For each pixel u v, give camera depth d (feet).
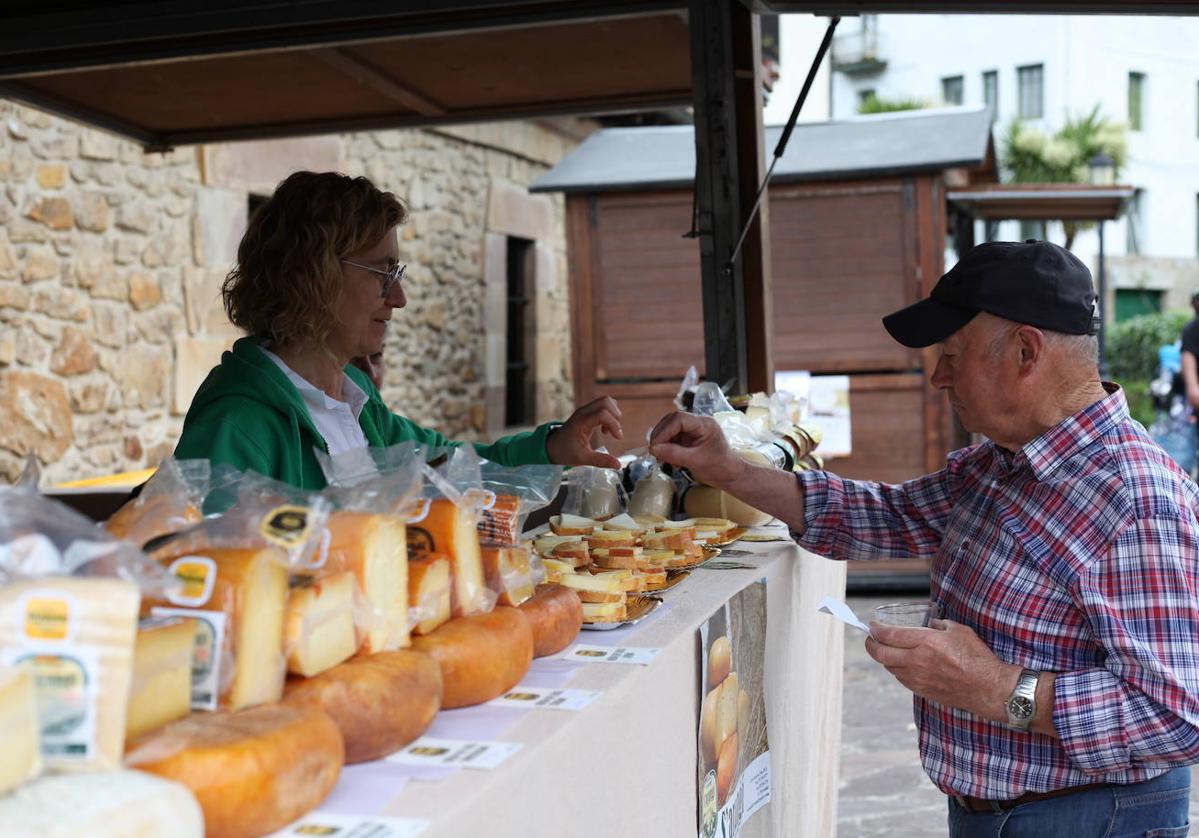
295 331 7.87
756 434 9.89
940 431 24.75
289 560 3.80
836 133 26.55
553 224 36.42
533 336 35.32
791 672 8.84
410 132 28.68
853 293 25.02
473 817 3.59
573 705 4.59
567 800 4.36
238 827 3.15
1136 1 9.51
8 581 3.14
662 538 7.72
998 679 6.07
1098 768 5.90
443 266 30.30
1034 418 6.30
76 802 2.71
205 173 22.25
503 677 4.63
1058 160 100.27
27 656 2.97
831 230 25.03
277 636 3.65
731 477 8.17
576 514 9.15
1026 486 6.35
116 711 2.98
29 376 18.56
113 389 20.29
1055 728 5.91
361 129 14.03
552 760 4.20
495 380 32.89
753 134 11.35
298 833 3.30
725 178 11.21
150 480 4.40
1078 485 6.10
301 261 7.77
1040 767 6.24
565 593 5.51
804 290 25.22
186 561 3.59
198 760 3.11
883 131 26.25
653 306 25.94
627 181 25.44
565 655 5.42
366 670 3.91
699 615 6.25
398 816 3.43
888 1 10.03
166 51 10.91
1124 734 5.78
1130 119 134.62
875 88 145.07
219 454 7.23
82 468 19.61
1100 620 5.86
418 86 12.74
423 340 29.43
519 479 5.98
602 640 5.74
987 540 6.43
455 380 30.96
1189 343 31.07
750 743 7.47
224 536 3.80
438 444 9.73
